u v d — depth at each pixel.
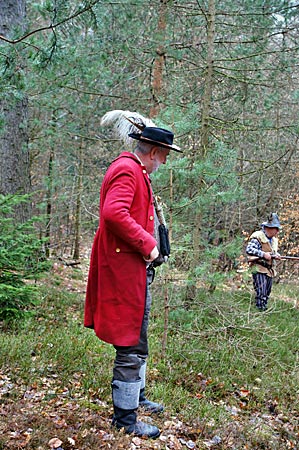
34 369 4.08
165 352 5.44
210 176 5.81
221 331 5.86
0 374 3.90
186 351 5.56
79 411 3.34
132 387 3.07
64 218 15.91
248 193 10.94
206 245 6.76
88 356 4.75
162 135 3.09
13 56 4.71
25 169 8.45
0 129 6.91
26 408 3.26
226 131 8.24
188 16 8.31
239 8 7.98
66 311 6.80
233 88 8.23
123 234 2.79
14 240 5.54
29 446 2.74
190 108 5.73
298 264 15.66
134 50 8.59
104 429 3.10
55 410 3.35
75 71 7.36
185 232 5.94
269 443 3.77
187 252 5.65
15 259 5.38
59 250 14.98
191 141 7.67
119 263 2.92
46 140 10.17
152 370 4.91
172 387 4.66
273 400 4.96
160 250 3.31
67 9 4.20
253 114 8.82
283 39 7.89
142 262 2.97
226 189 6.52
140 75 9.38
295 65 7.89
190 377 5.00
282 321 7.94
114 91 9.65
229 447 3.49
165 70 8.59
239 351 5.69
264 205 12.10
